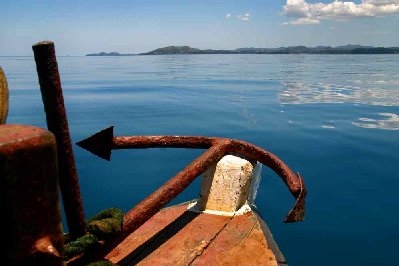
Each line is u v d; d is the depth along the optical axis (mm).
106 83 35938
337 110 17391
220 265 3105
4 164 1254
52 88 1997
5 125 1473
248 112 17156
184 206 4449
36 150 1330
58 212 1478
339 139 11445
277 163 4129
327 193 7258
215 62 105750
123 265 3080
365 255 5203
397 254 5230
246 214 4137
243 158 4391
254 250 3348
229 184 4176
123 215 2643
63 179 2174
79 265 2287
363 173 8297
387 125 13609
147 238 3559
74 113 17375
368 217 6285
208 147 4355
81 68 75938
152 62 116438
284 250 5379
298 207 3508
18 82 35781
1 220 1312
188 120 15227
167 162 9414
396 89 26562
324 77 40094
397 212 6434
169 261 3146
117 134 12570
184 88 29859
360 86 29125
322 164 8984
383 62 93188
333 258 5156
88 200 7133
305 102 20312
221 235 3627
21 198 1317
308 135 12062
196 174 3576
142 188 7727
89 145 3191
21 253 1354
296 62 99062
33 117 15859
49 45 1930
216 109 18297
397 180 7836
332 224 6113
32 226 1367
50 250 1388
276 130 12969
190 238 3555
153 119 15562
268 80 37094
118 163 9336
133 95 25266
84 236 2307
